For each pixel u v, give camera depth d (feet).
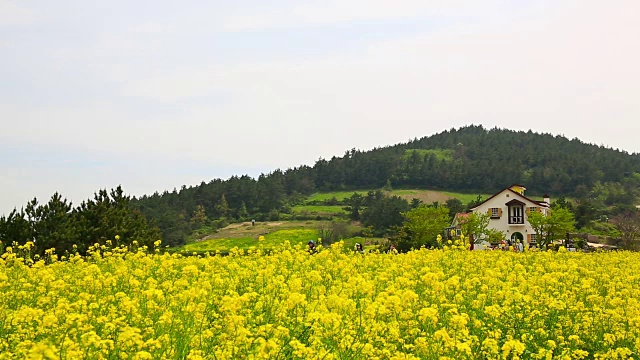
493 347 35.73
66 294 47.60
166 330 36.06
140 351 30.91
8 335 34.58
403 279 49.85
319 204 439.22
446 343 34.91
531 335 42.73
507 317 45.68
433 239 200.03
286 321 39.19
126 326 34.04
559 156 551.59
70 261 71.77
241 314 39.70
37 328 34.81
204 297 41.91
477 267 71.97
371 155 550.77
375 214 317.22
